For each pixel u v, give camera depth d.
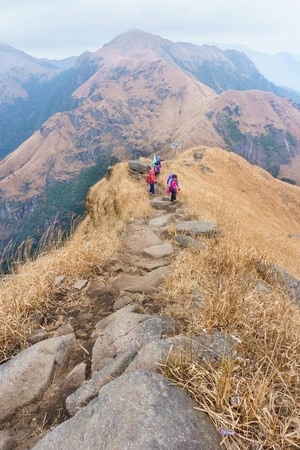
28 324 4.40
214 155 56.41
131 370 2.87
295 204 58.69
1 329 4.07
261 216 35.91
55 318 4.64
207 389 2.51
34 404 3.09
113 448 2.04
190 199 16.12
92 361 3.59
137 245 7.84
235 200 35.66
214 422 2.33
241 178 53.69
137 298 4.95
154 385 2.45
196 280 5.26
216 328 3.78
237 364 2.93
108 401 2.39
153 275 5.87
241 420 2.36
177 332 3.75
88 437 2.18
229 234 9.38
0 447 2.59
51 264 6.07
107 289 5.48
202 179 40.25
